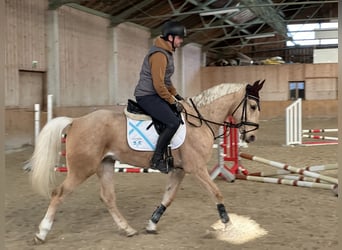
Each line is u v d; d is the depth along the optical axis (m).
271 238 3.88
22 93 11.77
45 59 12.44
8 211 4.89
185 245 3.73
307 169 6.03
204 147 3.96
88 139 3.76
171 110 3.86
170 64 3.92
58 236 3.99
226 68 23.56
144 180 6.73
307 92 22.30
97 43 14.99
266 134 14.45
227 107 4.18
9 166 8.16
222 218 4.00
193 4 17.30
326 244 3.70
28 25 11.66
